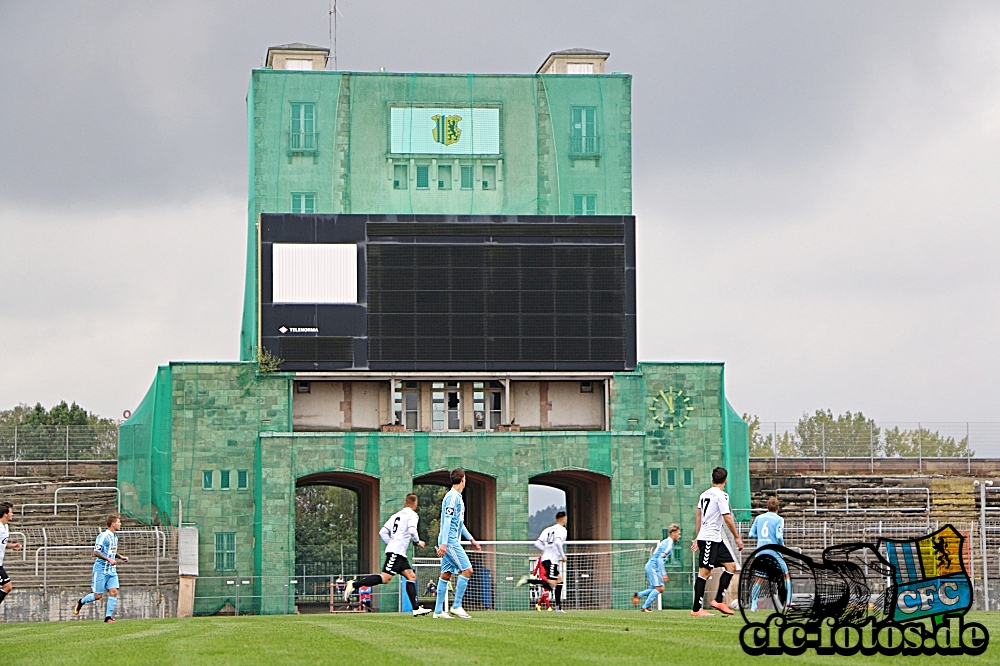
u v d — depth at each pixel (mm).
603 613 28812
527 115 65812
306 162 64562
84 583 52500
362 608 49156
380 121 65125
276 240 59125
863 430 72062
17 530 56625
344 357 59062
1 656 16328
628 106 66312
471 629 20594
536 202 65312
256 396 60375
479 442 60219
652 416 62156
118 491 61031
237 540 60000
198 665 14391
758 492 68625
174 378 60250
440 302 59438
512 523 59906
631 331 60281
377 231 59469
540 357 59594
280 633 19906
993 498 68625
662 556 34750
